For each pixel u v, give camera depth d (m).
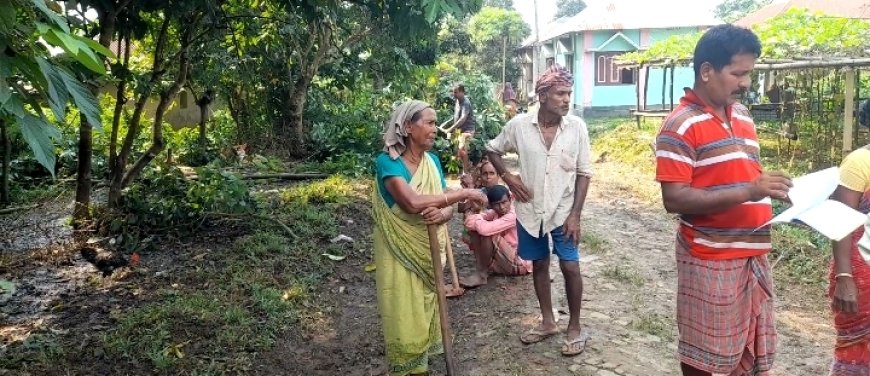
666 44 14.67
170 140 12.21
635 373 3.78
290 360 4.19
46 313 4.91
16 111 2.14
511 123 3.95
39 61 2.22
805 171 10.13
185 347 4.20
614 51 23.27
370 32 11.69
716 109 2.62
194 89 11.62
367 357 4.26
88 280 5.64
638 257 6.26
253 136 13.20
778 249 6.23
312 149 13.23
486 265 5.38
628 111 23.56
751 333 2.74
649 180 10.39
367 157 11.46
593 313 4.71
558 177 3.83
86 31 5.91
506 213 5.37
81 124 7.04
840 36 9.79
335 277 5.72
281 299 5.00
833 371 3.04
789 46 10.12
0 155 9.61
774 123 13.51
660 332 4.38
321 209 7.91
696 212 2.59
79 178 7.18
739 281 2.64
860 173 2.74
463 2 5.87
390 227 3.32
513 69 30.95
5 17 2.11
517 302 4.97
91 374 3.87
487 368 3.92
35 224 7.80
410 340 3.39
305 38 12.60
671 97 15.02
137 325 4.47
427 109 3.24
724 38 2.49
